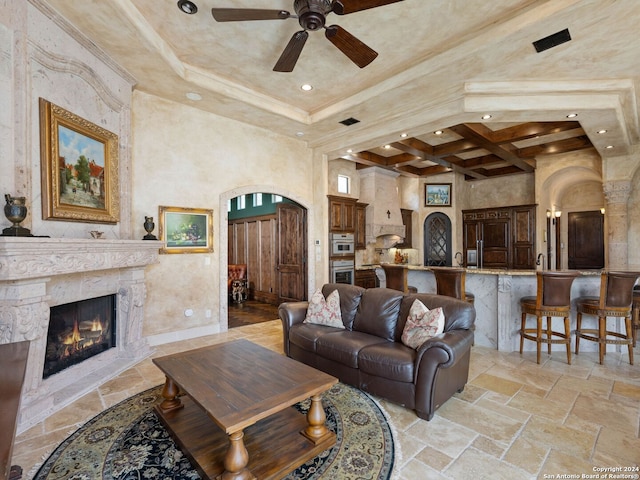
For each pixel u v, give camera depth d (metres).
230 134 5.14
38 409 2.49
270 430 2.23
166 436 2.27
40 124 2.68
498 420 2.48
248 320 5.85
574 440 2.22
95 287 3.35
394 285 4.62
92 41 3.10
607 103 3.78
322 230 6.30
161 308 4.43
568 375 3.31
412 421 2.48
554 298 3.58
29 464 1.99
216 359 2.56
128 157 3.80
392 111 4.70
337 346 3.07
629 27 2.78
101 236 3.31
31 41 2.58
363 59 2.88
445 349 2.40
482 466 1.97
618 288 3.54
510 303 4.12
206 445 2.06
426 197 8.75
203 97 4.34
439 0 2.74
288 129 5.55
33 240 2.28
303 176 6.23
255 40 3.37
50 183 2.74
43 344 2.58
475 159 7.33
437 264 8.62
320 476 1.88
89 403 2.74
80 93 3.11
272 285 7.49
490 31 3.04
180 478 1.87
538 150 6.54
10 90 2.42
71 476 1.88
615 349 4.02
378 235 7.45
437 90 4.04
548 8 2.68
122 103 3.69
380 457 2.05
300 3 2.39
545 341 3.64
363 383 2.86
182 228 4.61
